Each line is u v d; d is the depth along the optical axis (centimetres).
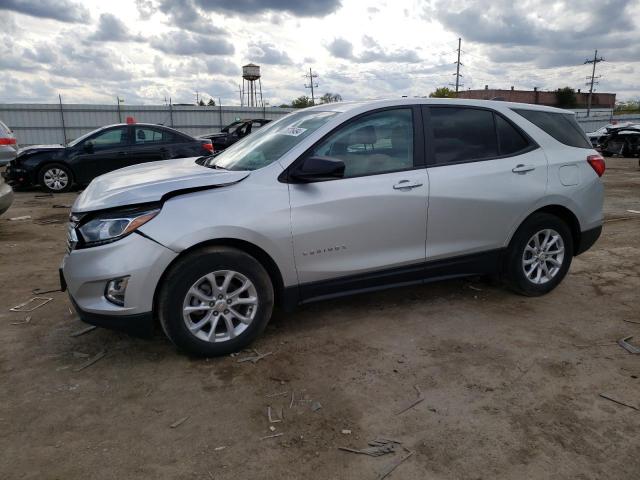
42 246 672
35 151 1159
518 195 439
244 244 358
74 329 405
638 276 538
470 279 520
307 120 414
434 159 415
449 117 429
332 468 250
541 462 254
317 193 371
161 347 375
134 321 333
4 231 764
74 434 276
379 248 396
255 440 270
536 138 461
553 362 353
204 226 336
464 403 304
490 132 443
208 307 348
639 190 1184
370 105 402
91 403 305
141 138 1216
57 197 1115
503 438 272
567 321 421
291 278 372
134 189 343
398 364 349
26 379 331
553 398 309
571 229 488
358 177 386
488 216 432
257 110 3941
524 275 459
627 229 764
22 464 252
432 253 418
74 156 1170
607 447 266
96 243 331
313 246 372
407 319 423
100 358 359
